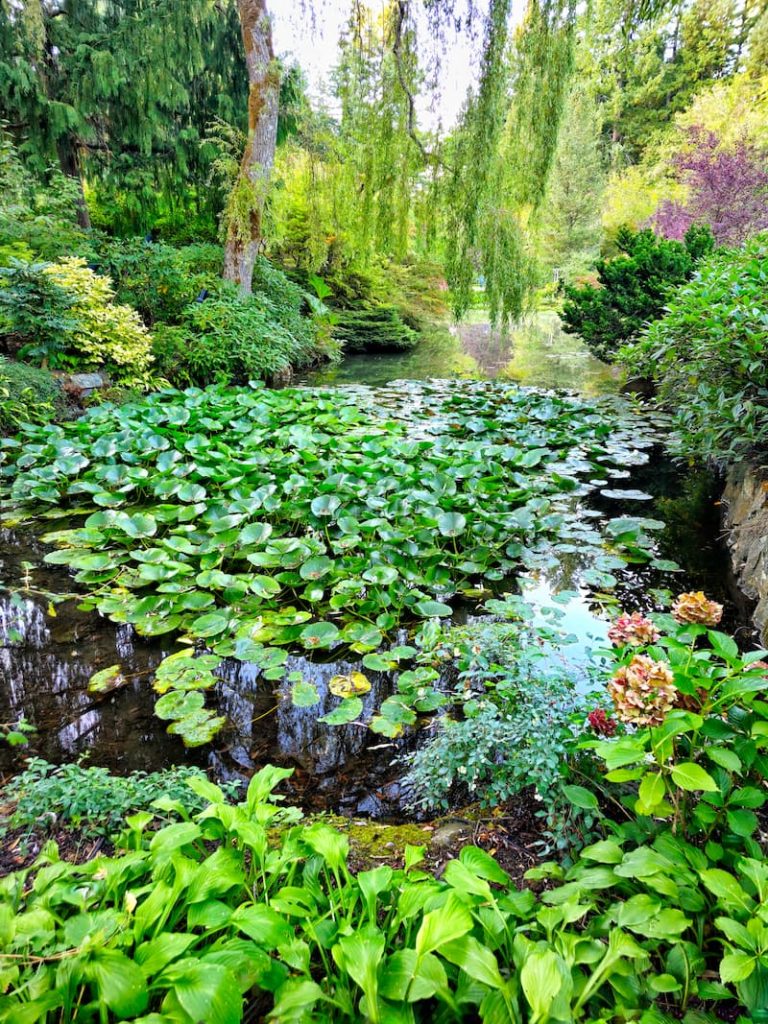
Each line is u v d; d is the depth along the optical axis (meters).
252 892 1.02
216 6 9.43
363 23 4.64
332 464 3.67
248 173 8.15
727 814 1.04
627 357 5.20
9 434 4.56
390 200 5.21
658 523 3.32
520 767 1.34
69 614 2.44
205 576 2.52
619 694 1.04
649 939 0.93
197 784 1.15
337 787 1.59
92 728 1.79
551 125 4.52
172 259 7.50
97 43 9.08
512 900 0.99
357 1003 0.83
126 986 0.76
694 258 8.01
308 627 2.25
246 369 7.46
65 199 7.57
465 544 3.09
